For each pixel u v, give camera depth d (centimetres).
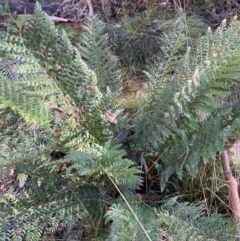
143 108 107
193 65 100
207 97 98
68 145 99
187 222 93
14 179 108
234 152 117
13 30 99
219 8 151
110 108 104
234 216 105
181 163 100
